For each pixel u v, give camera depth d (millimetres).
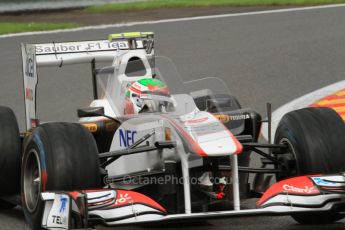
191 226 21453
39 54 27438
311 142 19891
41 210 18984
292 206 18422
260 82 43656
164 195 19922
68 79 47250
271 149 22516
